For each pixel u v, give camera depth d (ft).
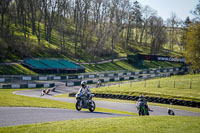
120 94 122.62
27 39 242.37
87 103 51.70
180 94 109.70
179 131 28.89
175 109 87.66
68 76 184.24
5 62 188.55
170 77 171.73
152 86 133.90
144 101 53.98
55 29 321.73
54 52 250.78
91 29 319.47
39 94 126.93
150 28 377.09
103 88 143.13
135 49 353.72
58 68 198.39
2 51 196.24
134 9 355.77
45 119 38.45
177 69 258.57
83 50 286.46
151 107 90.89
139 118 38.68
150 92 117.50
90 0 302.25
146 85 138.82
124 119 37.17
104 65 257.34
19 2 280.31
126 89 130.72
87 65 244.22
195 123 34.99
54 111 49.37
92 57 275.39
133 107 91.20
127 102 106.11
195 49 152.35
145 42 392.47
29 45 231.91
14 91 129.59
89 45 296.92
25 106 54.75
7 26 248.93
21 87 147.64
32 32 280.10
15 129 28.27
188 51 158.30
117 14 341.41
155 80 159.63
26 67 190.29
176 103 99.76
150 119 37.50
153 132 27.94
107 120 35.91
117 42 356.59
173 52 371.97
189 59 159.43
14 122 34.63
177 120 37.32
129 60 279.69
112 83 182.09
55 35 307.17
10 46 216.95
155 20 370.32
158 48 359.05
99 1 328.90
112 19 333.01
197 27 151.94
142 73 233.55
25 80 158.10
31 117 39.68
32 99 75.20
